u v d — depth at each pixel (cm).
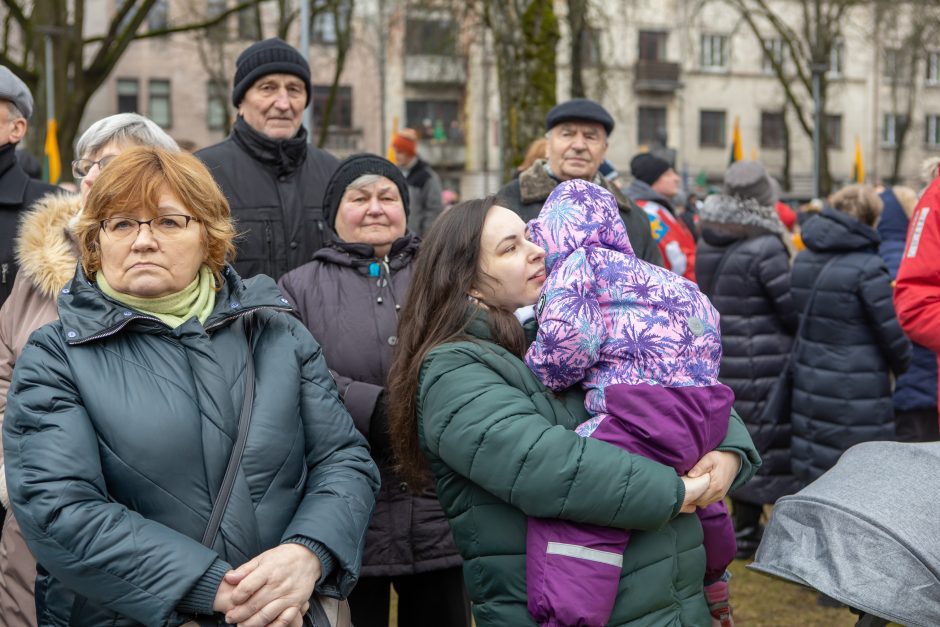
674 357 224
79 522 194
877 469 236
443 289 240
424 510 305
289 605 201
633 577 220
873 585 215
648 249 402
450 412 221
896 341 459
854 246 466
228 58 3000
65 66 1548
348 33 2589
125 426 205
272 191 371
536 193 408
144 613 194
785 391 493
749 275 509
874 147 4512
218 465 209
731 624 263
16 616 269
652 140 4431
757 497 507
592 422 224
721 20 4316
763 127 4500
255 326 231
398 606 327
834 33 2750
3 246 351
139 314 212
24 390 207
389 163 326
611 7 3753
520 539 223
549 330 220
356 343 306
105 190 214
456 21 2297
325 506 216
